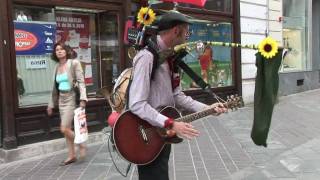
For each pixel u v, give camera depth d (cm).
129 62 925
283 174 627
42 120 777
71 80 684
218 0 1245
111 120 349
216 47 1234
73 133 696
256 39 1383
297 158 714
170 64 343
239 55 1302
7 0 732
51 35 821
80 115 686
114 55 930
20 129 749
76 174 645
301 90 1678
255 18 1377
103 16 911
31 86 786
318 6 1873
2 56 726
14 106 740
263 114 318
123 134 328
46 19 811
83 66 887
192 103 362
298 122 1041
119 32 923
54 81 696
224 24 1266
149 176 348
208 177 619
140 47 342
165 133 337
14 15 757
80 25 880
